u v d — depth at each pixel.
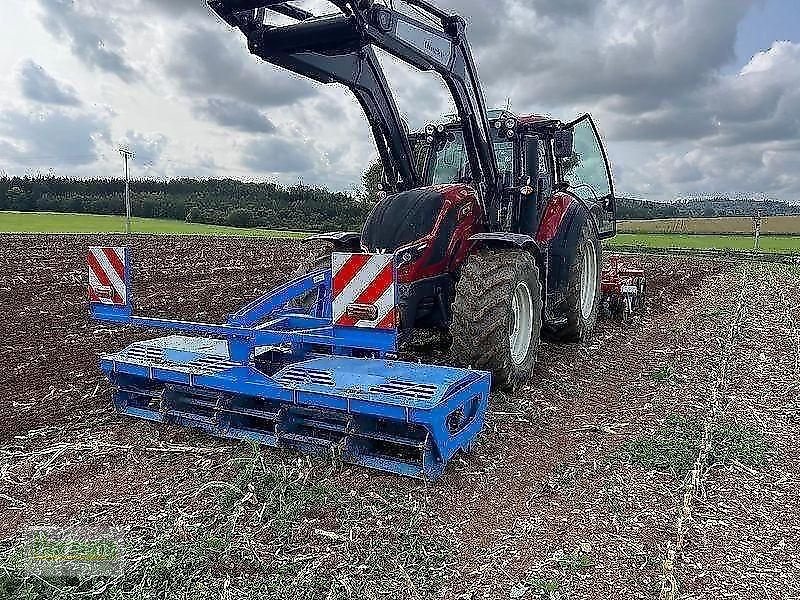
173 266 15.43
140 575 2.80
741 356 6.93
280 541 3.09
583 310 7.87
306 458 3.96
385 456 3.79
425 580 2.84
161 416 4.44
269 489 3.56
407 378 3.94
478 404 4.08
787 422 4.87
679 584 2.86
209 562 2.92
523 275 5.34
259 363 4.57
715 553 3.11
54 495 3.50
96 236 23.03
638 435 4.55
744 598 2.77
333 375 4.02
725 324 8.87
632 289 9.24
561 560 3.00
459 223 5.69
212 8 4.51
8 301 9.37
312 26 4.52
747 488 3.76
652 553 3.09
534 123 6.77
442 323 5.89
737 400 5.38
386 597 2.71
